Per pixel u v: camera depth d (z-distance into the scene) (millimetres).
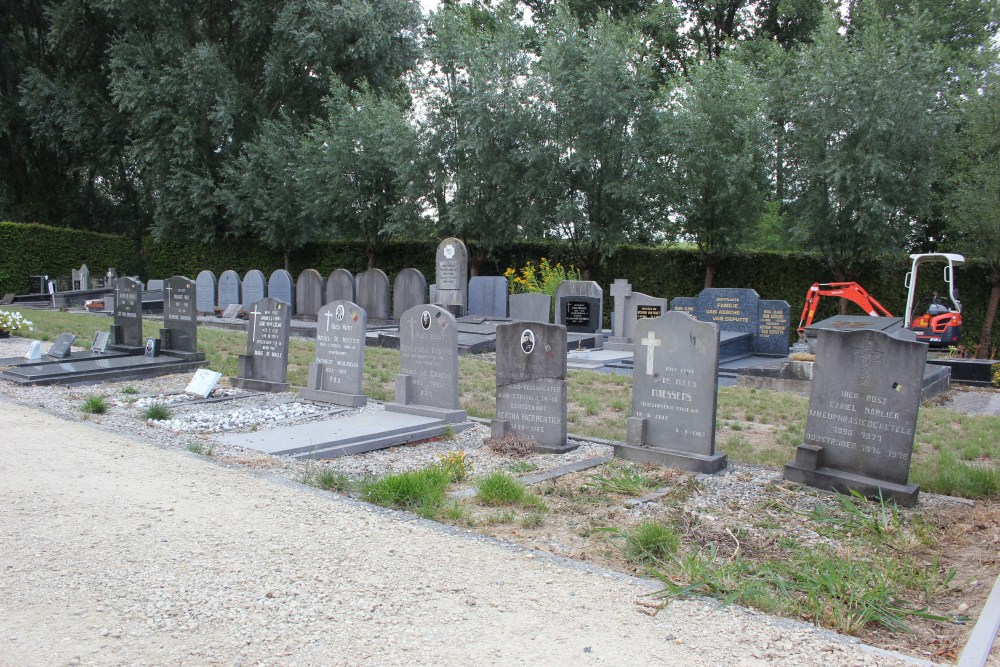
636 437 8094
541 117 25719
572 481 7191
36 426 8398
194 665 3379
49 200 38469
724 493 6941
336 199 29547
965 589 4859
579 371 14703
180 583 4254
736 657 3586
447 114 27188
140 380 12836
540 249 29297
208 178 31828
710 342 7668
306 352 16438
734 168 24516
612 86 24312
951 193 23781
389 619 3863
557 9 26344
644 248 27906
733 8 37219
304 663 3406
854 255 24328
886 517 6289
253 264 34594
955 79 26562
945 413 11359
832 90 23047
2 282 32375
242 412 10172
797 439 9156
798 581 4863
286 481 6449
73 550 4730
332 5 32219
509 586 4355
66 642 3574
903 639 4141
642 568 4875
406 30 34344
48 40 34562
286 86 33250
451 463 7246
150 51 31609
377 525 5355
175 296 14148
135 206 40656
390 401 11109
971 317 24422
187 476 6496
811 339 15070
